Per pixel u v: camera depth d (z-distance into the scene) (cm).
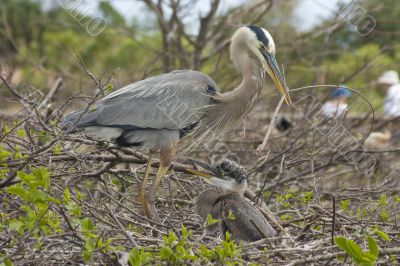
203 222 1096
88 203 1060
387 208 1247
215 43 2159
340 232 1060
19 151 1072
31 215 850
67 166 1177
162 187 1309
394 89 2084
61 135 1038
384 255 924
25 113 1388
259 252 927
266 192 1397
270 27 2172
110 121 1201
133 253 842
